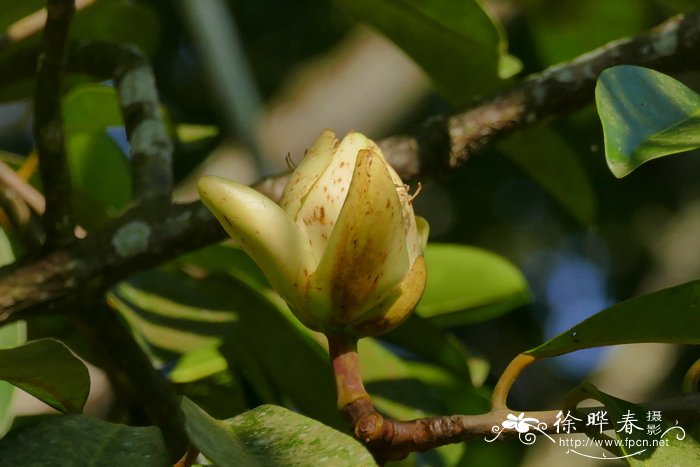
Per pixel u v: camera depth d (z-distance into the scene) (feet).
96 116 3.34
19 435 2.60
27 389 2.69
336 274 2.64
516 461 3.93
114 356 2.97
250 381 3.26
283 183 2.99
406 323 3.22
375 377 3.17
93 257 2.94
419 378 3.22
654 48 2.96
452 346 3.23
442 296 3.27
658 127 2.62
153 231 2.95
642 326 2.68
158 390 2.98
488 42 3.12
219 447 2.54
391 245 2.64
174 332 3.12
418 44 3.17
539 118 2.98
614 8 3.55
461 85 3.20
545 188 3.32
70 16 2.84
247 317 3.17
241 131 3.38
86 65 3.20
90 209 3.27
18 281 2.93
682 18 2.96
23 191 3.07
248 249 2.65
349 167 2.65
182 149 4.93
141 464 2.59
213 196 2.64
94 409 3.25
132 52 3.18
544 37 3.71
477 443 3.89
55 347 2.64
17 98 3.35
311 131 4.85
